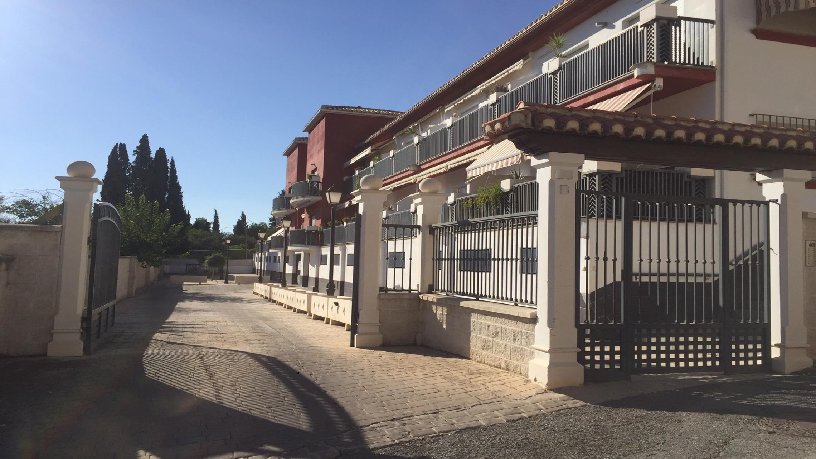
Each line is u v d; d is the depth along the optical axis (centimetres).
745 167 806
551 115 675
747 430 523
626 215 749
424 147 2467
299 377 765
